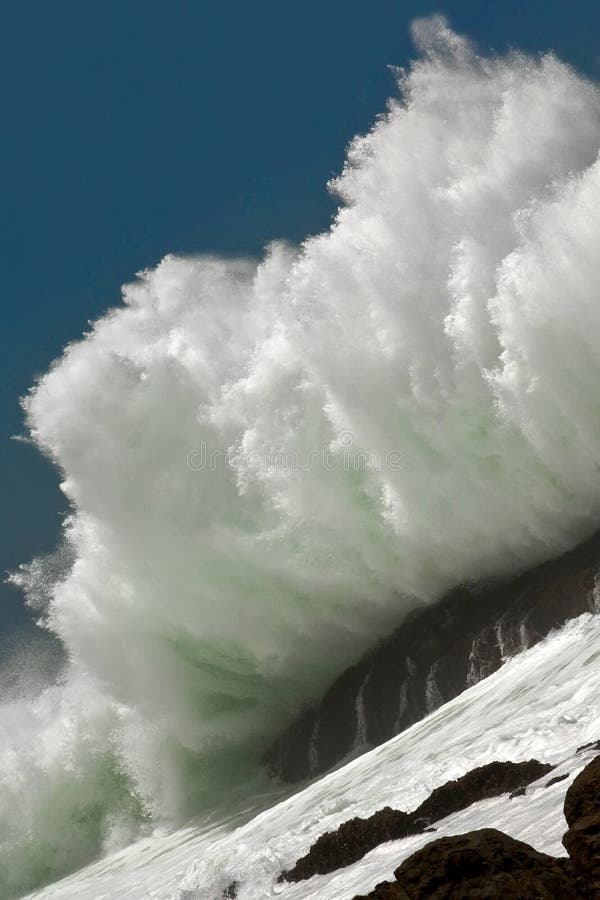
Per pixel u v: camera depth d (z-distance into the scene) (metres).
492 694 47.50
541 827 22.19
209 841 58.88
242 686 72.50
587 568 51.84
